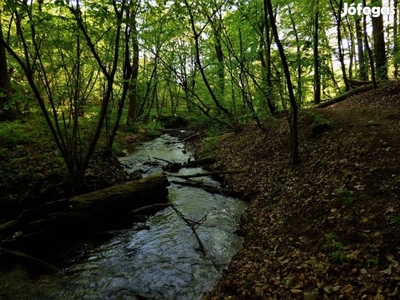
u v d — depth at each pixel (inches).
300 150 384.8
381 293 148.8
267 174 383.9
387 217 201.6
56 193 309.1
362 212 218.5
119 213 307.1
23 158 353.4
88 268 236.7
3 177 306.5
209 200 372.2
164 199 366.0
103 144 575.2
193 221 309.6
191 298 201.0
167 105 1710.1
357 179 258.1
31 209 265.1
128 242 275.1
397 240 179.6
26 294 206.8
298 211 264.7
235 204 358.0
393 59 553.9
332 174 288.2
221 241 275.4
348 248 191.5
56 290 211.3
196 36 530.0
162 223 311.6
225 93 732.0
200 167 532.7
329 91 873.5
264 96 452.8
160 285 215.5
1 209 283.4
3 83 471.8
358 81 631.2
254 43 536.4
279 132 482.3
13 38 366.3
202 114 865.5
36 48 296.4
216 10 494.9
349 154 303.1
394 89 494.9
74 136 328.5
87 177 346.9
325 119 402.9
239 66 544.7
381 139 305.6
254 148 490.0
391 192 223.6
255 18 500.1
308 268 188.2
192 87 876.6
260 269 207.8
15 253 237.3
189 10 486.3
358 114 423.2
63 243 267.3
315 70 555.8
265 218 288.4
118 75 701.3
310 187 289.7
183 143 836.6
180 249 262.5
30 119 521.3
